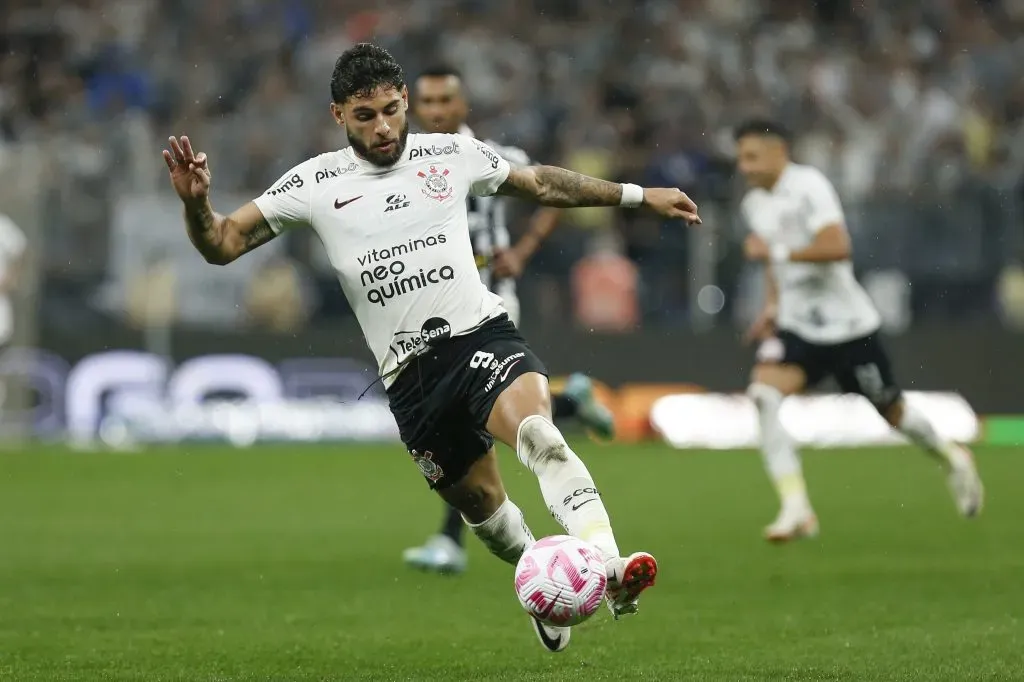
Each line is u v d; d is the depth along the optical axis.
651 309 61.72
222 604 25.42
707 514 38.41
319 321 60.59
